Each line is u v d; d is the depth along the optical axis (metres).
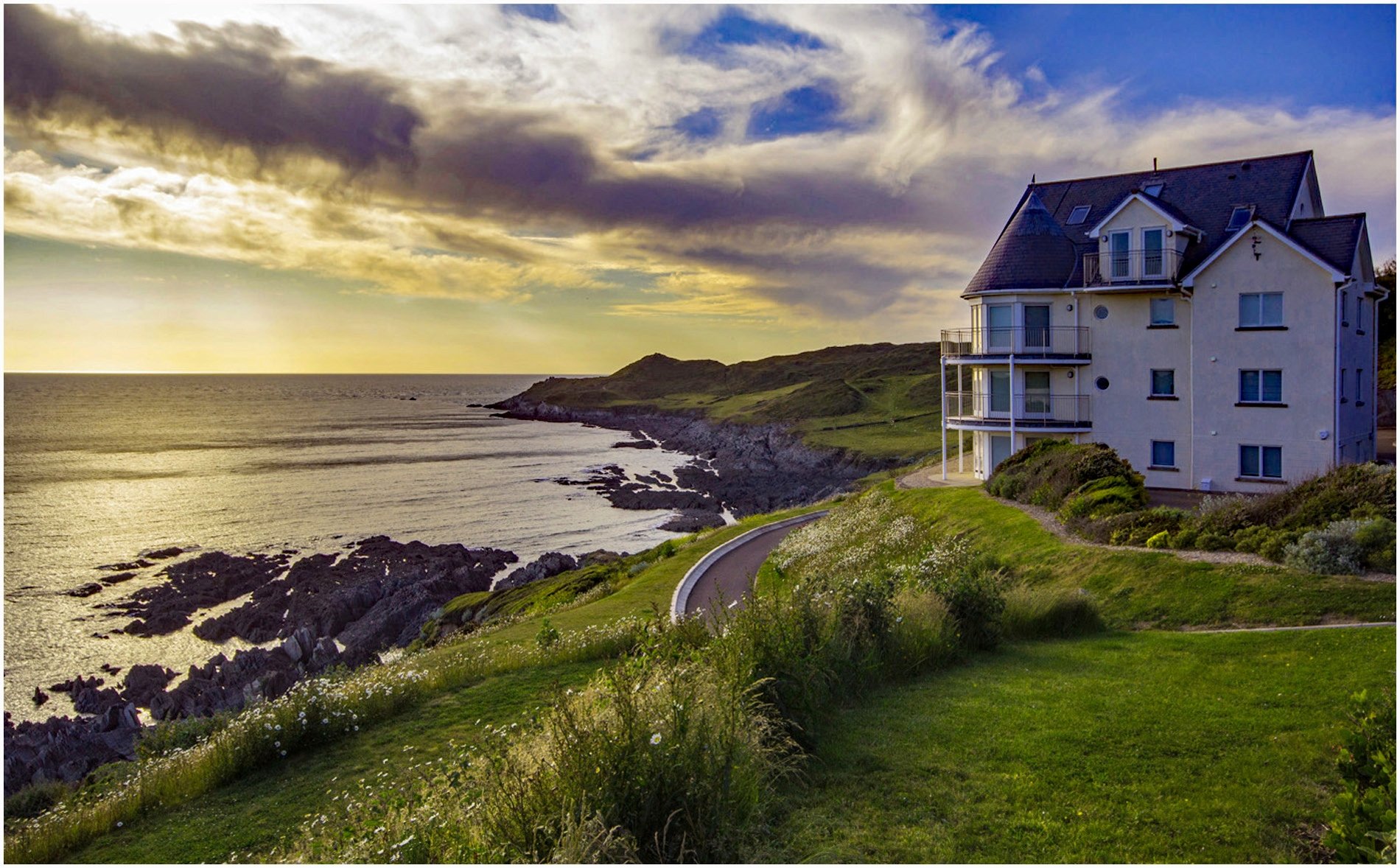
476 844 6.46
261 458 123.38
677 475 104.56
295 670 35.72
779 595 11.69
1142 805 7.23
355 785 11.19
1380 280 57.69
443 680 15.76
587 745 6.81
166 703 32.22
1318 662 11.21
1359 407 31.25
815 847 6.67
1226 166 34.06
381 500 85.81
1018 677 11.59
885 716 9.88
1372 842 5.66
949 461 52.09
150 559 59.50
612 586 32.62
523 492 91.38
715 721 7.46
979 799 7.50
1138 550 18.75
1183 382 31.56
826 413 148.38
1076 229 35.84
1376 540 15.29
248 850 9.51
